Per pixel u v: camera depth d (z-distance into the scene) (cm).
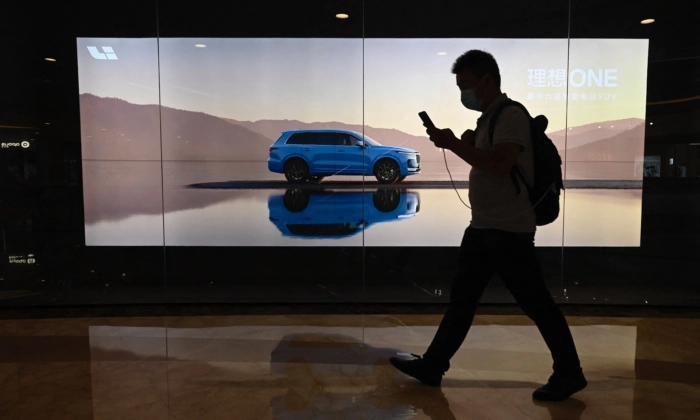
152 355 343
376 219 471
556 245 472
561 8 447
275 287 479
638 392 281
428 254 474
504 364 324
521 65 453
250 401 269
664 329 401
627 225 466
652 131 455
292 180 468
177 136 467
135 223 476
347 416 251
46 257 475
